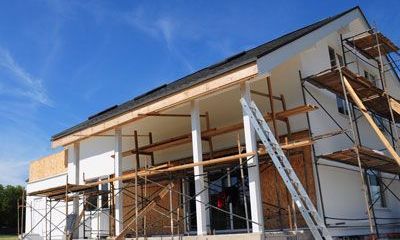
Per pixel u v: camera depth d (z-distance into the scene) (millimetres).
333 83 11648
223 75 9289
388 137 14906
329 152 11445
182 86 10078
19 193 44375
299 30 13500
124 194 14016
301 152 10992
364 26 14570
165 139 14586
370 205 11578
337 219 10578
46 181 19484
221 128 11625
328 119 11875
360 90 12430
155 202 11109
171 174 12266
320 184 10695
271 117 10500
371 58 15328
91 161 16484
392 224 13992
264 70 8867
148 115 11203
